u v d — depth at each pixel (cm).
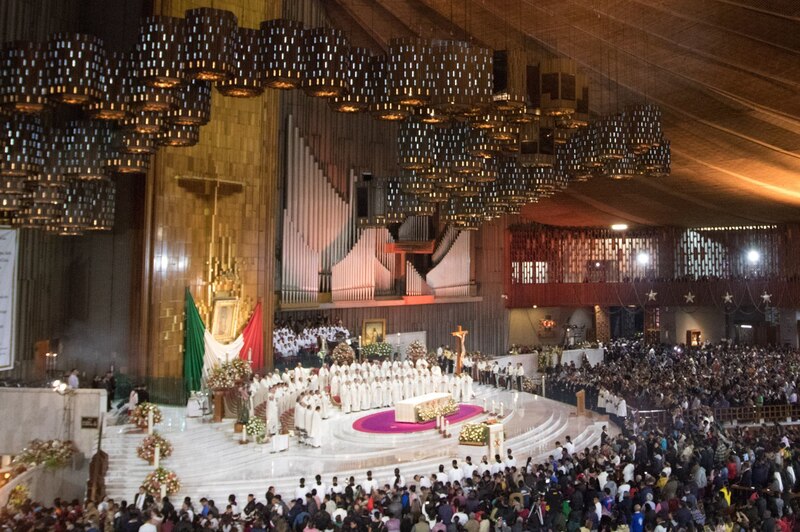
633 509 1478
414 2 2789
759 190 3497
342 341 3188
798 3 1888
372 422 2484
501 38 2798
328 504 1508
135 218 2562
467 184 2461
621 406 2862
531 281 4562
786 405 2964
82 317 2584
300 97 3322
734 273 4456
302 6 3103
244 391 2281
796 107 2397
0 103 1533
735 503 1722
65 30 2509
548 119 2133
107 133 1883
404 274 3812
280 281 3155
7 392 2023
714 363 3594
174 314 2561
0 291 2205
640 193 3888
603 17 2433
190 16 1576
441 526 1334
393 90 1712
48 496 1859
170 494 1739
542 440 2450
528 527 1398
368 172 3638
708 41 2297
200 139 2638
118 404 2341
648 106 2278
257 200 2783
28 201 1936
